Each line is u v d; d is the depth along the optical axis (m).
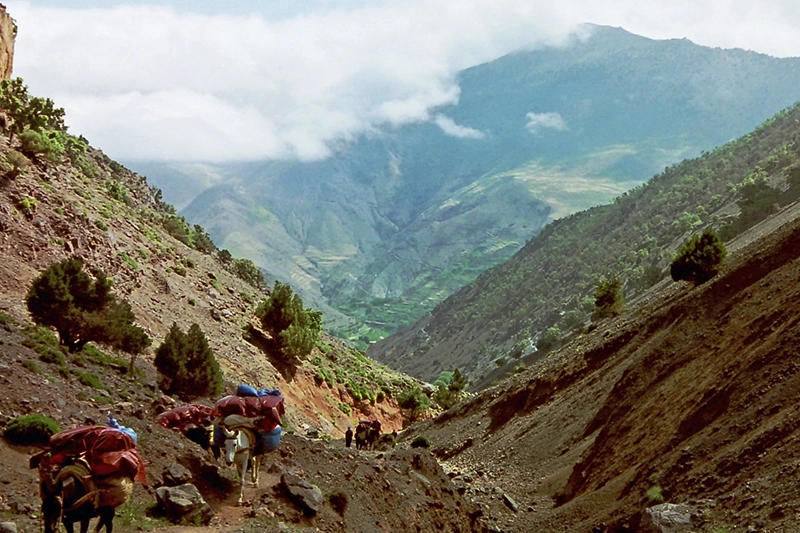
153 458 14.38
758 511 16.05
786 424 18.28
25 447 13.09
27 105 66.62
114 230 61.56
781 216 80.69
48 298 26.52
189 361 28.98
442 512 21.36
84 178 80.19
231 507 14.05
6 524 10.20
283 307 66.00
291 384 60.44
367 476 19.12
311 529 13.96
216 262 102.44
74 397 16.36
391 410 76.69
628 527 18.86
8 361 16.86
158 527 12.25
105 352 32.03
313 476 17.75
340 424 62.94
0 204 43.44
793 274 26.64
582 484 27.61
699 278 42.50
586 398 39.44
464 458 43.97
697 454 20.45
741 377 22.27
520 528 24.84
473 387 170.62
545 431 39.62
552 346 153.12
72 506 10.05
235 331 60.81
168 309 53.94
